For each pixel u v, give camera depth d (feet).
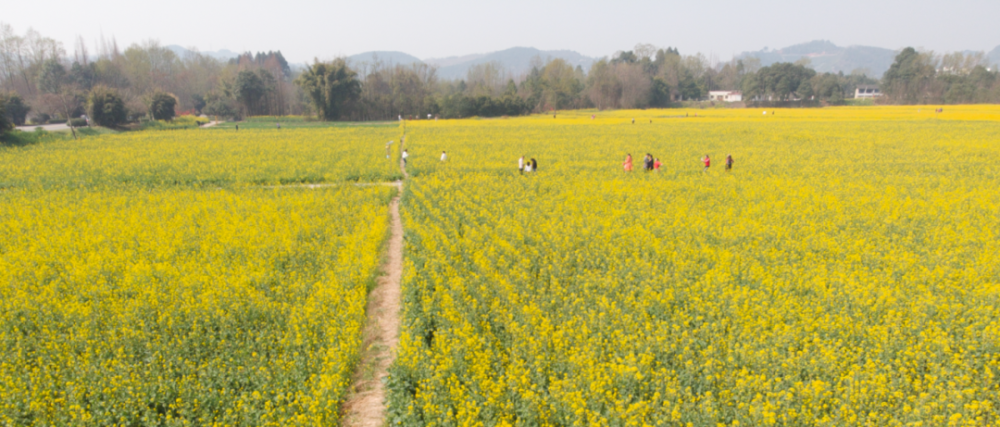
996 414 24.22
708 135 175.73
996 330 30.04
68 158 123.65
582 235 53.21
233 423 24.97
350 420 27.04
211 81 432.66
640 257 47.09
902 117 255.09
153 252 50.47
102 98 221.87
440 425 24.56
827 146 140.87
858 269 42.83
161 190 85.40
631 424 23.32
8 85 341.00
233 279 41.14
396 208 75.82
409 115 346.54
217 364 29.86
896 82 430.20
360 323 35.73
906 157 116.37
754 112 322.14
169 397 27.12
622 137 172.76
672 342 30.91
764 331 31.81
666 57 580.71
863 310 34.99
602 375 27.53
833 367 27.40
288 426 24.31
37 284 42.83
